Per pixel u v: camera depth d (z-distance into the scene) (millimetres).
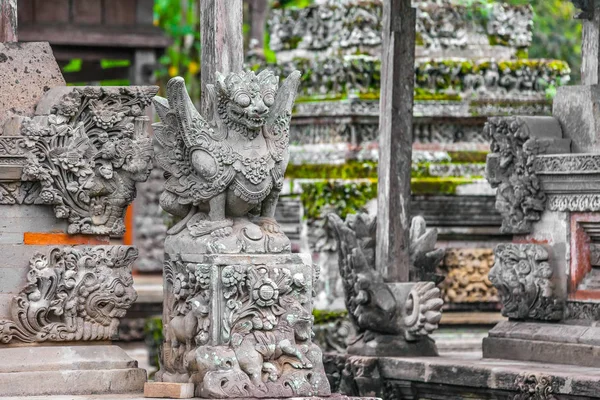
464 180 17219
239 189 11664
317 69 17359
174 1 28031
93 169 12336
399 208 14578
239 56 12047
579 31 23500
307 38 17812
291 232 17359
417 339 14586
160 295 20172
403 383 14188
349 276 14656
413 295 14477
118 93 12406
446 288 17266
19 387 11844
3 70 12383
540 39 23234
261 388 11297
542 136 14438
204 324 11414
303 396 11406
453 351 16453
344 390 14477
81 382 12016
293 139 17688
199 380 11414
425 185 17062
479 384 13484
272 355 11406
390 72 14578
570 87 14508
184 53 27922
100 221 12422
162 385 11531
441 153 17344
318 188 16859
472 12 17906
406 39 14633
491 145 14719
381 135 14680
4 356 11984
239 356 11312
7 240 12141
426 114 17281
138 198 22312
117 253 12406
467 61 17578
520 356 14250
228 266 11398
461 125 17547
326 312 16641
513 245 14523
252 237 11656
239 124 11688
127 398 11641
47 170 12148
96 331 12312
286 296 11555
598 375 12766
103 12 20781
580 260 14133
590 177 13930
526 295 14344
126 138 12430
